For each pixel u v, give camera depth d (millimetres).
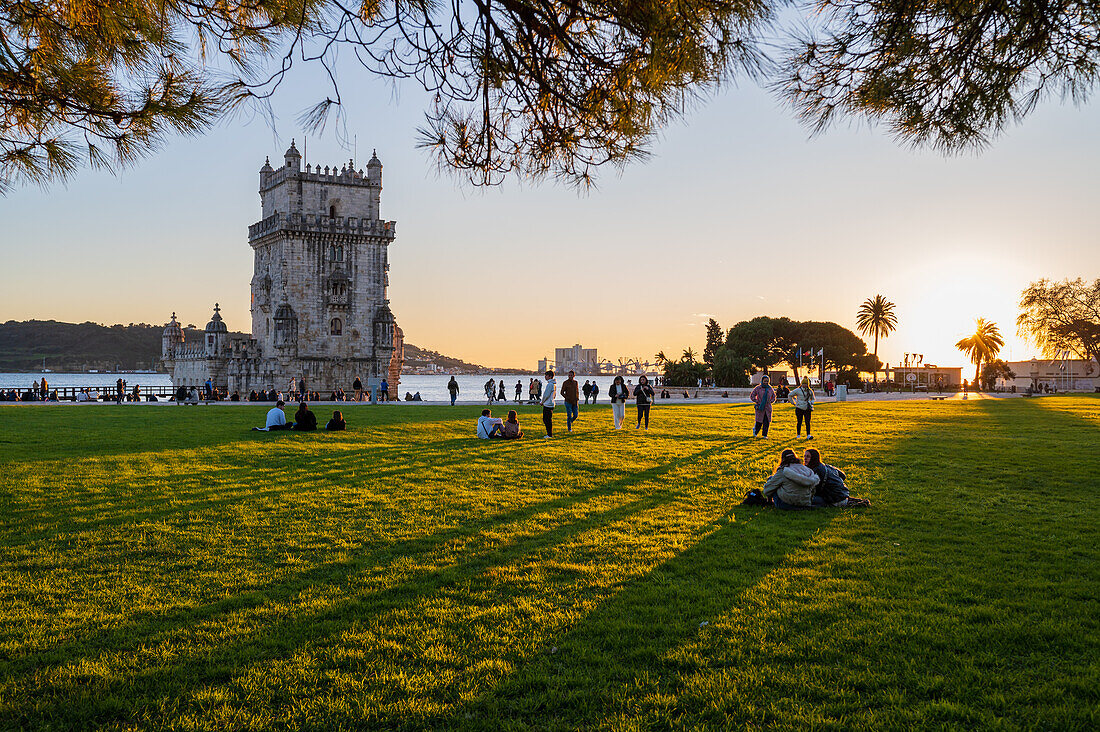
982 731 6117
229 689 6926
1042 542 11820
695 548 11633
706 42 6969
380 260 93125
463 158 7996
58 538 12242
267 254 92812
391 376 102500
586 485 17453
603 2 7051
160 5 7055
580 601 9203
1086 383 113750
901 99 7844
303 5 6730
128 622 8555
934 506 14766
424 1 7066
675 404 55875
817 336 122625
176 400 65000
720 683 6961
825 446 25062
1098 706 6355
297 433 29672
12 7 6980
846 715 6395
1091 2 6992
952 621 8352
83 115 7320
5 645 7801
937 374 128750
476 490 16781
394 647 7770
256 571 10523
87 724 6312
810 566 10617
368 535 12586
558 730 6215
